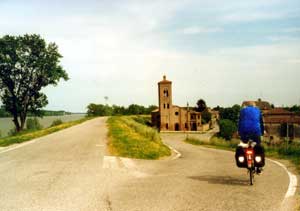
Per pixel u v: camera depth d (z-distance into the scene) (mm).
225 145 35156
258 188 8352
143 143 20891
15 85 59875
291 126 41812
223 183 9062
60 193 7902
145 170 11719
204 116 136250
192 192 7887
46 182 9227
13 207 6750
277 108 96375
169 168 12391
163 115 111688
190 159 16750
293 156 17656
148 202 6996
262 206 6590
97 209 6539
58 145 20484
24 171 11070
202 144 42000
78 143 21734
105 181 9367
